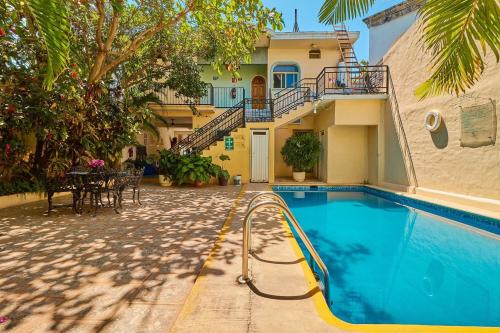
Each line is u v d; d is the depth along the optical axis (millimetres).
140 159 11922
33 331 1763
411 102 8469
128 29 9000
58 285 2385
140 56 9914
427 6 2617
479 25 2473
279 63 13625
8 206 5969
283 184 10398
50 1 2377
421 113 7969
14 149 5996
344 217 6359
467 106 6359
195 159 9797
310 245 2330
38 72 5691
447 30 2619
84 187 5195
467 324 2385
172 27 9195
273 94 13695
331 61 13500
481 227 5273
